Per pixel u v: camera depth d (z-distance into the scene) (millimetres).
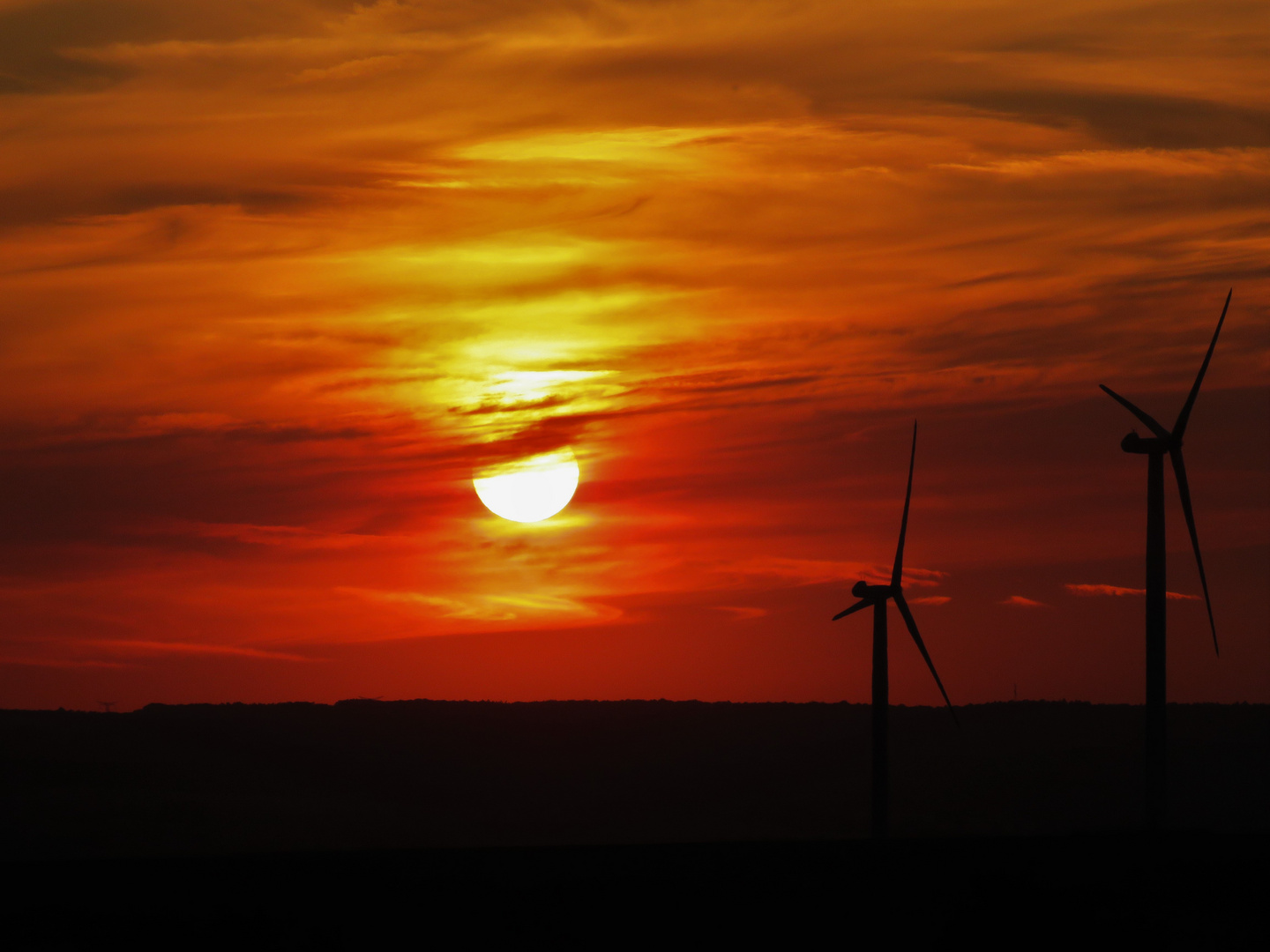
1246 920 56500
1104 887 61031
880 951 53750
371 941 55125
